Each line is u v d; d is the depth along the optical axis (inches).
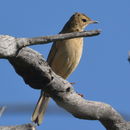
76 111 355.3
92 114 354.0
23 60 333.1
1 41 310.5
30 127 281.9
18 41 315.0
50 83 349.4
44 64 343.6
